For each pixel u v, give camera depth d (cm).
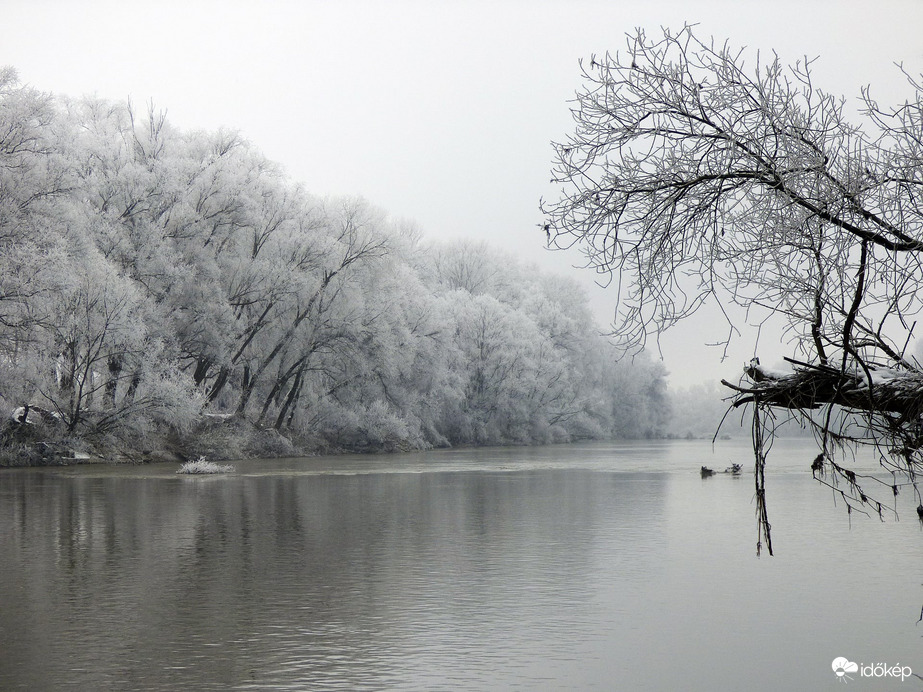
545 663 1245
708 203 871
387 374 7081
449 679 1166
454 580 1802
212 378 6838
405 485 4116
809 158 825
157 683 1148
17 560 2033
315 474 4831
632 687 1134
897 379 804
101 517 2831
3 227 4759
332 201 6988
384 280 6831
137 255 5656
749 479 4478
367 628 1423
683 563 2000
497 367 9562
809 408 852
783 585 1756
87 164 5800
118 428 5469
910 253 825
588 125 888
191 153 6381
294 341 6462
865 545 2261
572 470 5259
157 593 1677
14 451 5097
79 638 1363
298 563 1998
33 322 4706
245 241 6275
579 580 1803
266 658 1258
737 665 1235
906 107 852
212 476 4622
